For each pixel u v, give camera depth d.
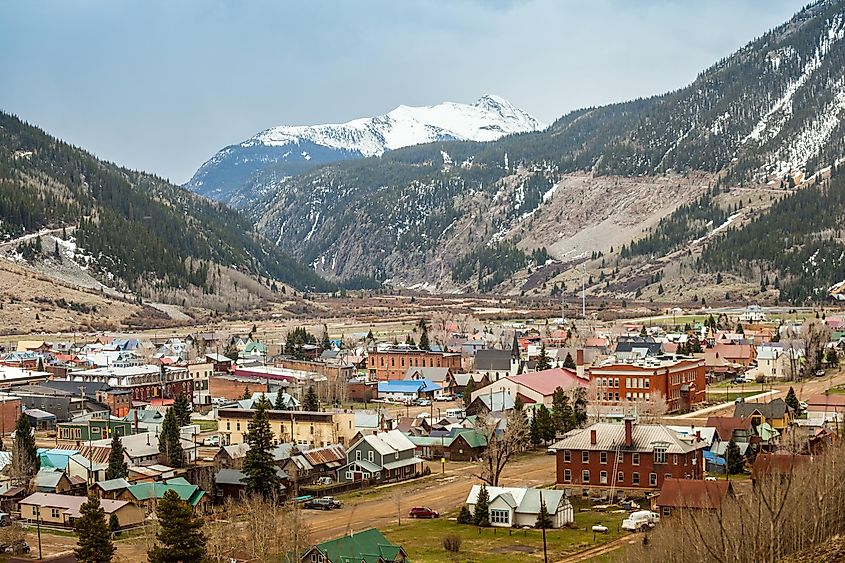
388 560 118.12
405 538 136.38
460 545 131.12
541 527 139.25
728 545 89.94
